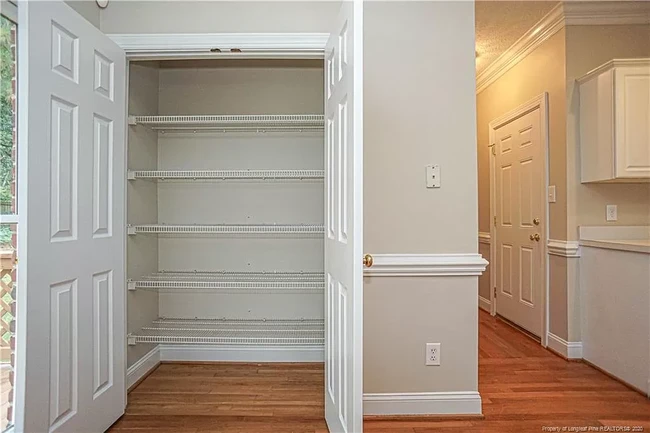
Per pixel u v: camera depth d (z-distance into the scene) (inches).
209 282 99.8
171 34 87.0
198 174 99.7
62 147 64.6
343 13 65.4
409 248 84.2
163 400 90.8
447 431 78.5
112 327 79.6
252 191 117.4
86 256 70.8
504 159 161.3
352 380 59.8
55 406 63.0
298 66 118.5
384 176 84.0
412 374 84.3
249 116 101.0
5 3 62.8
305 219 117.5
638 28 120.5
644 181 114.8
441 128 84.4
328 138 79.2
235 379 102.5
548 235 130.1
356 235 58.6
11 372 63.7
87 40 71.4
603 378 105.7
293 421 81.7
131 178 98.0
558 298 124.4
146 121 100.0
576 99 121.3
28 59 57.4
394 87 84.1
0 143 63.3
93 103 73.2
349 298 61.1
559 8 119.3
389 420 82.2
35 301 58.5
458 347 84.4
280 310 118.0
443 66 84.4
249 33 86.8
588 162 117.8
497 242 168.4
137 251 103.6
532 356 122.4
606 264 109.1
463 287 84.4
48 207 61.3
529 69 141.6
